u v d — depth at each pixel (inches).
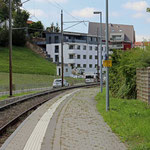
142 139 290.4
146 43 661.9
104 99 729.0
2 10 3415.4
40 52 3314.5
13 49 3147.1
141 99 621.9
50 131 349.7
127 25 3732.8
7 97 1002.7
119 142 289.1
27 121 429.4
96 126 378.6
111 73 791.1
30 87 1505.9
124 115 439.8
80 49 3198.8
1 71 2183.8
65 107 611.5
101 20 1158.3
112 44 3452.3
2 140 353.1
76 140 300.5
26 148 269.4
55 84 1696.6
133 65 682.2
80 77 2672.2
